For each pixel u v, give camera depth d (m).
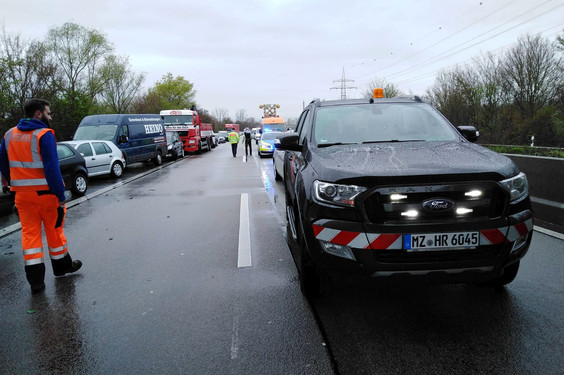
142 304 3.49
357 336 2.82
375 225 2.67
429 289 3.55
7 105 26.77
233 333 2.93
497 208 2.71
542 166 5.97
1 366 2.63
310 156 3.54
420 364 2.47
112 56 47.06
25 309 3.47
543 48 30.86
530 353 2.54
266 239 5.39
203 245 5.21
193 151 27.31
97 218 7.19
